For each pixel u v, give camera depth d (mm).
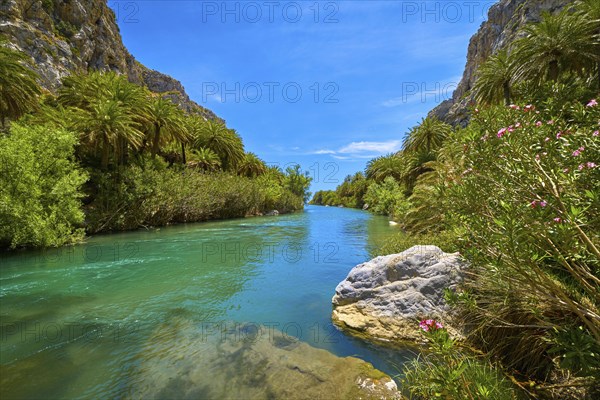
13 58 23547
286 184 68188
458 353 4137
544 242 2758
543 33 18141
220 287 8703
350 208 79125
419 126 37531
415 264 6086
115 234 20938
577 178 2881
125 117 24281
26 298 7852
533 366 3652
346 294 6586
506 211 2828
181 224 29547
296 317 6469
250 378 4180
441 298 5320
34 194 14633
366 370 4250
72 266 11203
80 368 4531
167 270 10625
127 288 8656
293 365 4480
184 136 34812
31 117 25781
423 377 3645
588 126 3715
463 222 3768
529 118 3900
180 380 4172
